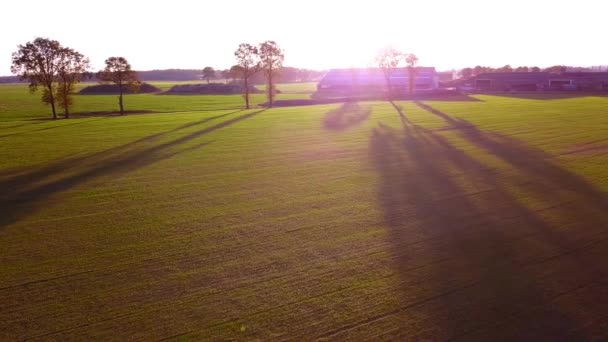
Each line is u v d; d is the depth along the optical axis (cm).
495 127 2853
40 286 781
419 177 1558
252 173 1645
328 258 895
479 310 691
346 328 648
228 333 637
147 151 2092
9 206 1258
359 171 1659
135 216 1170
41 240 1003
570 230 1038
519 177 1546
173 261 886
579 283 777
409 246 955
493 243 966
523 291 750
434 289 761
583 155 1919
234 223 1110
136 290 765
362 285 778
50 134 2694
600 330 636
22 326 654
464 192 1365
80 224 1109
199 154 2017
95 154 2019
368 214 1170
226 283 789
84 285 785
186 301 727
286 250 938
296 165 1775
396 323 659
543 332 632
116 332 639
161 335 633
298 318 675
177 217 1160
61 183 1509
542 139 2362
